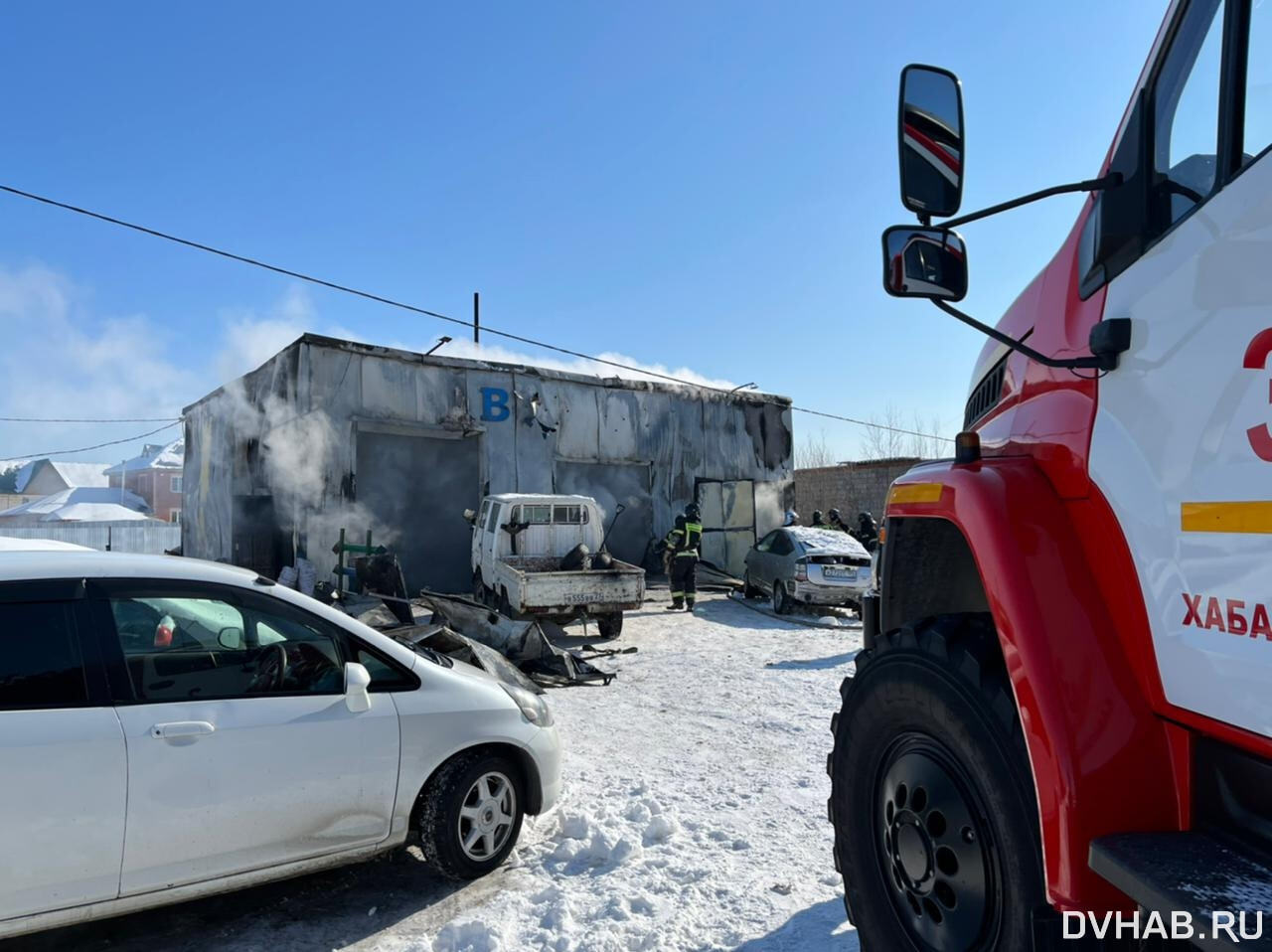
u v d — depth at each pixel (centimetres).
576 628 1241
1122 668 189
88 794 302
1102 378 199
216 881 329
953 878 228
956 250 216
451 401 1666
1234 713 156
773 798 508
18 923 290
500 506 1249
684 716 712
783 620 1320
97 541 2906
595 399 1878
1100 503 197
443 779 387
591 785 527
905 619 300
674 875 400
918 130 214
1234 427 154
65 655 314
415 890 389
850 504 2719
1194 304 167
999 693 214
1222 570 157
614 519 1727
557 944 335
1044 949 184
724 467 2089
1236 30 168
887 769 261
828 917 356
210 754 327
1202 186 178
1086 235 216
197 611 356
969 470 238
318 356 1495
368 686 373
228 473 1733
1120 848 167
